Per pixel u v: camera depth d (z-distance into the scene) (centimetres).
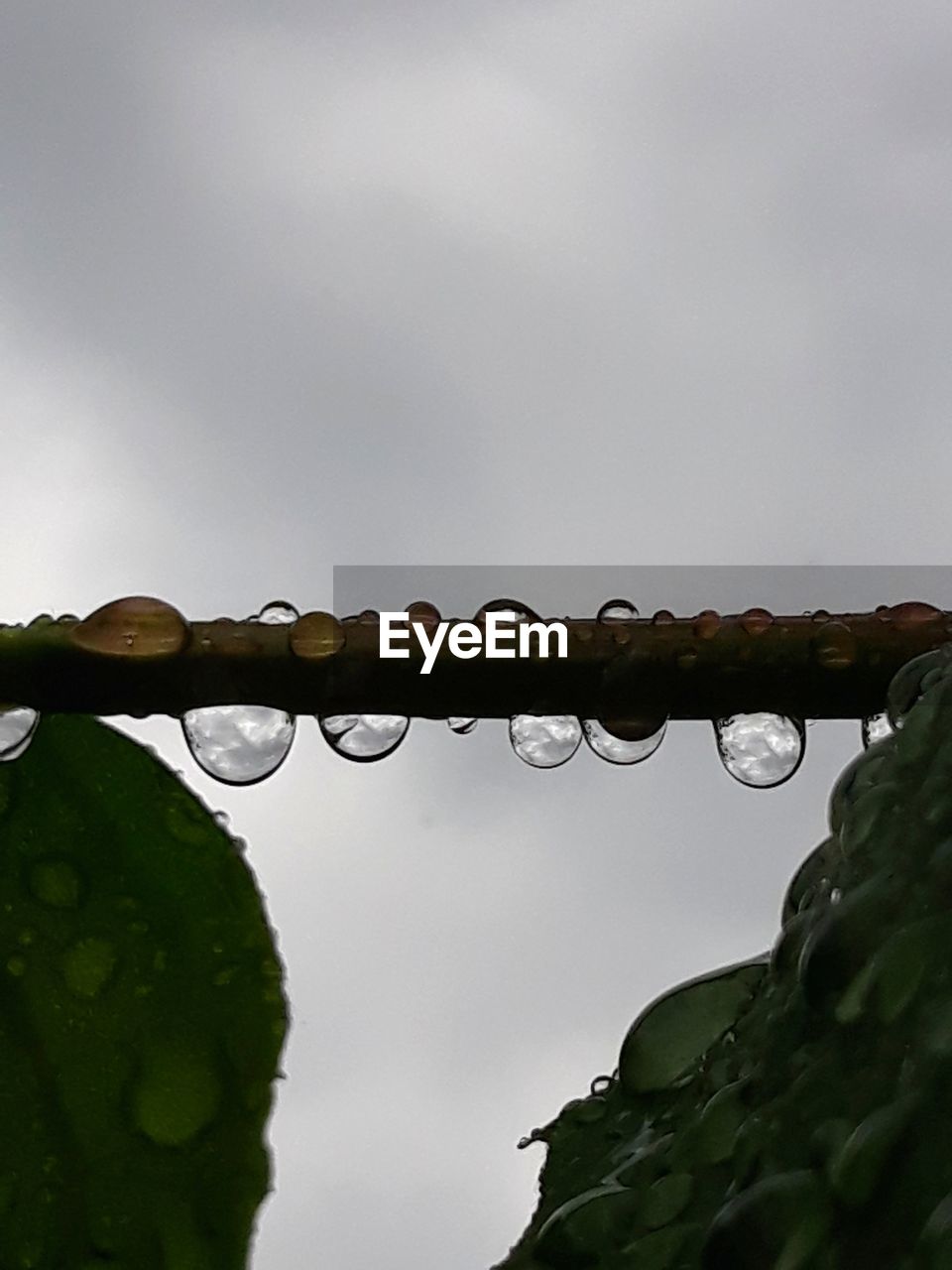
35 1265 5
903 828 5
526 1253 5
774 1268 5
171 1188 5
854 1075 5
